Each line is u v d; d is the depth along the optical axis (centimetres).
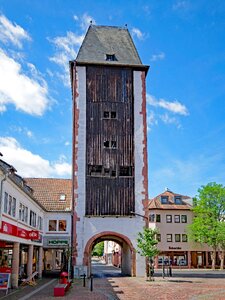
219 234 5962
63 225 4228
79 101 4138
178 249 6450
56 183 4975
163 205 6619
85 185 3934
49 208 4419
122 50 4425
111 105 4166
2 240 2402
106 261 9481
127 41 4522
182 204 6694
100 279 3597
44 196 4656
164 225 6506
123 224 3888
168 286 2917
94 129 4081
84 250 3794
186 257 6450
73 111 4131
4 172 2175
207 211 6134
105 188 3953
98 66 4250
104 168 4000
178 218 6569
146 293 2444
